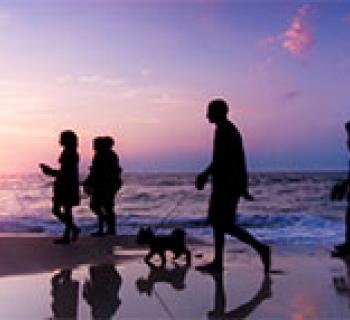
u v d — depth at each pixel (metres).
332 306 4.69
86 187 9.66
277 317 4.32
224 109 6.28
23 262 7.04
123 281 5.85
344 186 7.67
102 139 9.59
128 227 14.59
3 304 4.77
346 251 7.71
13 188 50.31
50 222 15.28
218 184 6.28
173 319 4.28
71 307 4.68
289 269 6.63
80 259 7.32
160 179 66.69
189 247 8.89
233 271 6.46
